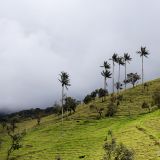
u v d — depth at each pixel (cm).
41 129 19188
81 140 13800
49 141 15412
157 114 15375
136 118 16425
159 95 18525
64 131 17288
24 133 11125
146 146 9881
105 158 7188
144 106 18675
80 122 18612
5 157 13812
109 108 19038
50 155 12431
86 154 11094
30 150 14025
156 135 11094
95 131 15450
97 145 12169
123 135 12112
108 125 16450
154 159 8538
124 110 19125
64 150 12675
